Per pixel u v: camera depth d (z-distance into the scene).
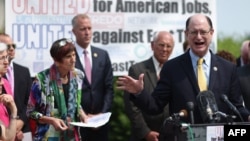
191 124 9.48
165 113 13.43
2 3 15.46
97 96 13.74
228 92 11.02
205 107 10.18
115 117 20.69
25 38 14.59
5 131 10.86
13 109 10.95
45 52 14.66
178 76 11.04
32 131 11.34
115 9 14.94
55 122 11.00
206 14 15.37
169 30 15.23
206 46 11.00
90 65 13.84
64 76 11.34
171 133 9.59
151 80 13.62
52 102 11.23
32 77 14.57
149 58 14.10
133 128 13.48
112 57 14.95
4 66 11.28
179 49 15.23
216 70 11.05
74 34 13.92
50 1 14.66
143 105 10.77
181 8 15.25
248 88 13.22
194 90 10.95
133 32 15.05
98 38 14.90
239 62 16.61
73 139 11.27
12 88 13.20
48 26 14.67
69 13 14.74
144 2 15.08
